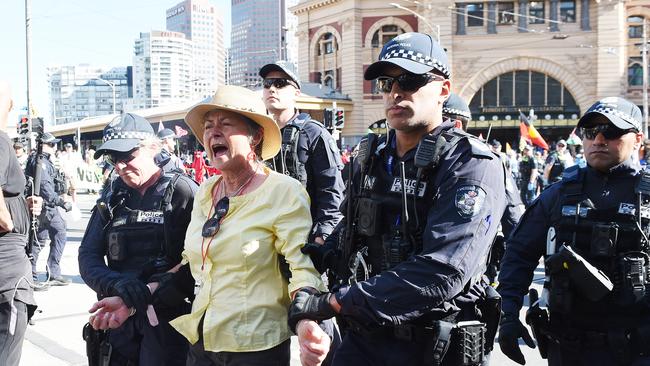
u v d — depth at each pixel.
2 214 3.30
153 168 3.57
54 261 8.48
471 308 2.60
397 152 2.69
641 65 39.34
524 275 3.27
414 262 2.29
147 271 3.41
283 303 2.94
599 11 38.12
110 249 3.49
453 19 40.31
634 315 2.89
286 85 4.61
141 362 3.45
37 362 5.42
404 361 2.54
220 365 2.92
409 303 2.27
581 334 2.98
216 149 2.96
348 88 42.62
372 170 2.70
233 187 3.02
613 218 2.95
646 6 38.91
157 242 3.46
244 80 108.81
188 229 3.12
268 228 2.85
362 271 2.60
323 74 45.44
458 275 2.26
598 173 3.07
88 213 19.25
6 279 3.49
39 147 6.18
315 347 2.37
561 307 2.95
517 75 40.12
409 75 2.54
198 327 2.95
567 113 39.28
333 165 4.38
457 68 40.38
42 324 6.60
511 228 4.05
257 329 2.84
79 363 5.41
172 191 3.47
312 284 2.71
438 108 2.63
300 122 4.50
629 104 3.04
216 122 2.94
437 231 2.33
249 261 2.83
